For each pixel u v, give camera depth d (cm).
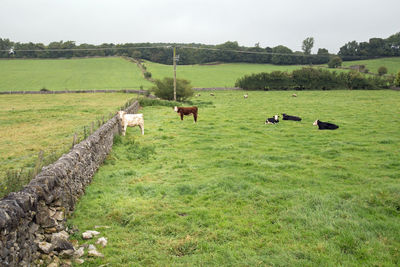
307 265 557
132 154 1367
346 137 1694
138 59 12219
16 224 474
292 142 1603
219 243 641
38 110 3078
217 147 1477
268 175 1048
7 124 2203
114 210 774
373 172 1088
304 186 956
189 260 582
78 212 772
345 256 584
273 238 652
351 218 725
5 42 12438
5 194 550
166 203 838
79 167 881
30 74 8769
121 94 5638
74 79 8094
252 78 6356
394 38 12706
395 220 721
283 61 12131
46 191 612
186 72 9594
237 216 755
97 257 588
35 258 531
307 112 2756
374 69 9475
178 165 1193
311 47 14050
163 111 2977
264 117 2483
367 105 3228
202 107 3400
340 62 9962
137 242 647
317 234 661
